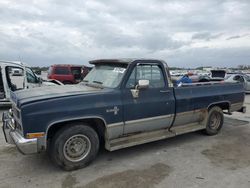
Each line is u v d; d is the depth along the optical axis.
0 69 8.95
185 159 4.47
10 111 4.60
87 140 3.97
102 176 3.73
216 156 4.64
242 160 4.45
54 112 3.57
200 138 5.80
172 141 5.54
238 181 3.62
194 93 5.41
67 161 3.82
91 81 4.95
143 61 4.53
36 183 3.49
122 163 4.24
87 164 4.05
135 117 4.40
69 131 3.76
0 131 6.19
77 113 3.74
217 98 5.89
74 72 16.86
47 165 4.10
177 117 5.10
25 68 9.59
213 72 16.11
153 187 3.41
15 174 3.77
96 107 3.91
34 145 3.46
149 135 4.75
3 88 9.09
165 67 4.89
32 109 3.44
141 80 4.23
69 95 3.78
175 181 3.60
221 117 6.15
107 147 4.15
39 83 10.02
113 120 4.13
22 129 3.48
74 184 3.48
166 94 4.87
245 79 16.59
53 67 16.58
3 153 4.63
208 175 3.81
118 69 4.52
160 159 4.45
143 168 4.05
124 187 3.41
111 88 4.25
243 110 6.82
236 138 5.83
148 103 4.54
